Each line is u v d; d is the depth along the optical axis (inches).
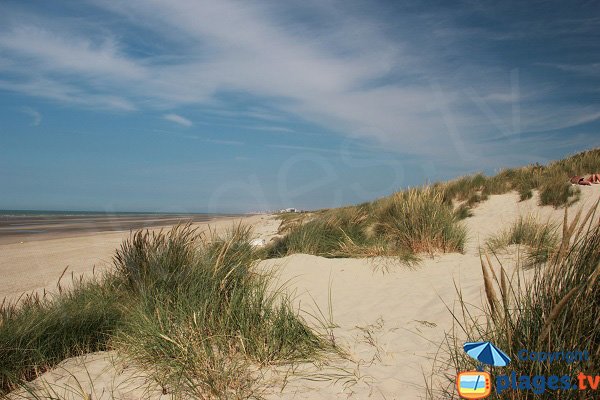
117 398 107.9
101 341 148.4
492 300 89.3
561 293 88.0
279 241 336.8
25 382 121.6
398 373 116.6
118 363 129.6
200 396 105.4
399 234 281.0
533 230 261.0
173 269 173.2
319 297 204.2
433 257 252.1
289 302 176.1
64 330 143.7
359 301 193.8
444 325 151.9
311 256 273.3
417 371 117.0
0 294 263.4
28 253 478.0
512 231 290.2
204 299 145.6
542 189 442.6
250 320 138.8
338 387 110.0
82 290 193.0
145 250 194.7
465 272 219.3
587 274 87.3
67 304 166.7
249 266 181.3
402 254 252.5
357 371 119.2
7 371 120.1
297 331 139.3
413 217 279.0
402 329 152.4
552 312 78.2
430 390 105.2
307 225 339.9
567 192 409.7
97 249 486.0
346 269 243.8
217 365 115.9
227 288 155.5
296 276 237.8
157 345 127.3
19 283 303.7
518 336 88.1
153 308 148.7
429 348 132.5
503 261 224.8
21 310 162.4
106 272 211.9
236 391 107.0
